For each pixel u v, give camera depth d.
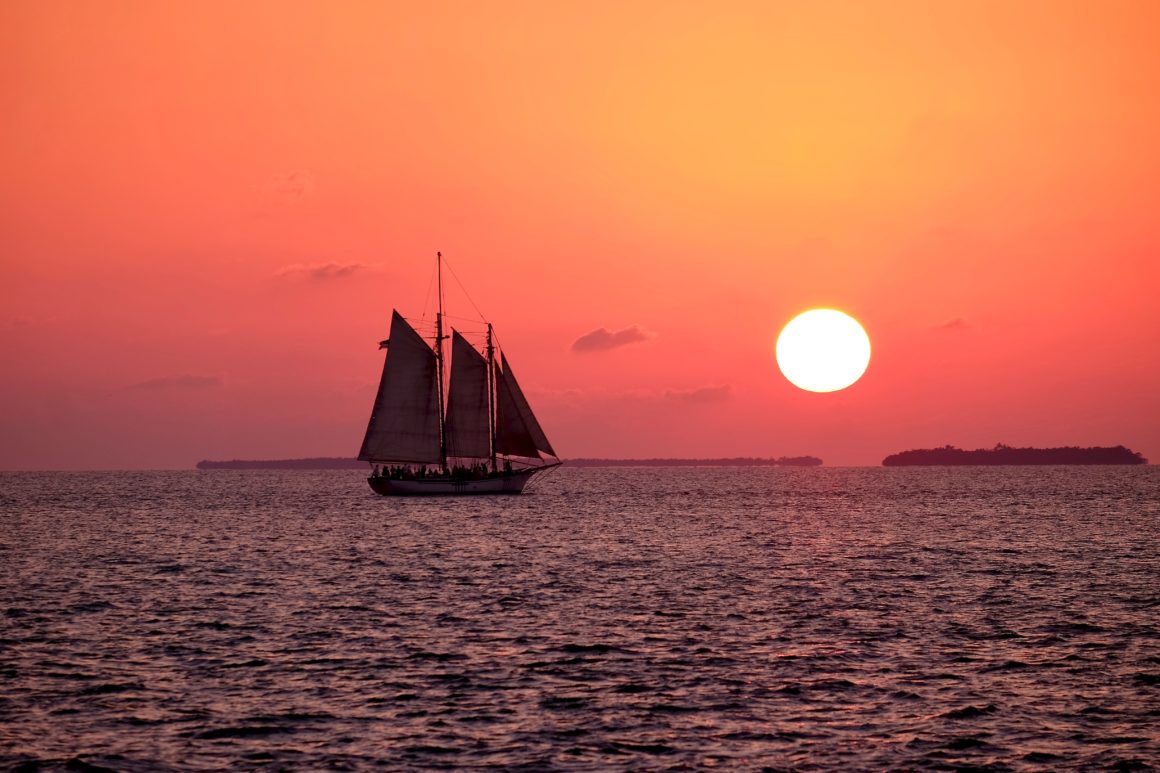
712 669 94.31
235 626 114.69
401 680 90.19
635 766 69.44
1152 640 106.75
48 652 100.31
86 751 71.62
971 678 91.06
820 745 73.50
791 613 123.44
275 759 70.44
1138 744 73.69
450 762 70.00
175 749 72.25
